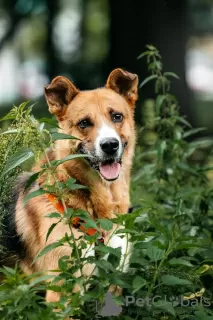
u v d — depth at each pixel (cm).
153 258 666
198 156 1191
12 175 738
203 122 2642
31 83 4456
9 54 5381
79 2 3744
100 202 777
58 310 707
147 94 2166
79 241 715
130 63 2353
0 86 5459
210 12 4066
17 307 604
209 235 853
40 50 4394
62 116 808
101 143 767
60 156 788
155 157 1002
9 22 3391
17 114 668
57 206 753
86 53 3403
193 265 749
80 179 779
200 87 4853
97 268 697
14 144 712
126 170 809
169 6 2330
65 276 634
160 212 881
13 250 789
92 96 804
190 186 955
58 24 3678
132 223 661
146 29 2336
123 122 808
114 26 2394
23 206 786
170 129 965
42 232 753
